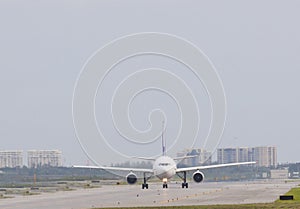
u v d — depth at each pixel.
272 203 183.75
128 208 175.75
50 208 185.25
